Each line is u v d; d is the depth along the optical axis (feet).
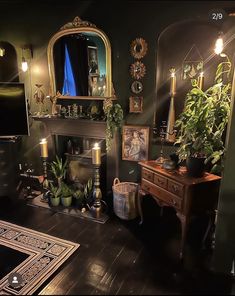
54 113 10.63
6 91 10.20
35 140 11.62
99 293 6.22
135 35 8.75
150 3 8.28
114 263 7.20
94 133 10.14
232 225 6.62
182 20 8.01
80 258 7.39
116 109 9.04
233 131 6.15
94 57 9.55
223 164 6.55
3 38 11.00
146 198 9.77
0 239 8.20
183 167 8.16
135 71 9.04
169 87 9.41
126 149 9.89
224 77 8.03
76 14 9.41
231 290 6.34
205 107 6.81
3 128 10.48
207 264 7.22
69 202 10.30
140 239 8.34
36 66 10.77
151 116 9.32
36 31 10.32
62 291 6.25
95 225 9.12
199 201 7.32
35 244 7.98
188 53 8.87
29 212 10.03
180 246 7.97
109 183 10.38
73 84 10.24
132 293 6.23
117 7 8.72
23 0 9.75
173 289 6.35
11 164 10.59
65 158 11.62
